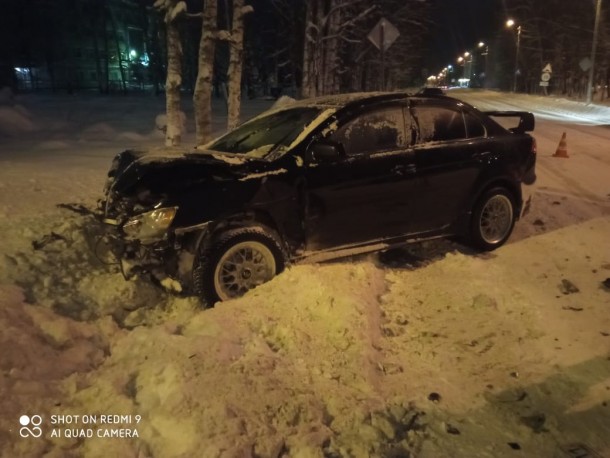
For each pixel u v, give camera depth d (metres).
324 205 5.03
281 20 30.02
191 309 4.65
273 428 3.08
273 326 4.19
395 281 5.29
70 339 4.00
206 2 10.13
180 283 4.62
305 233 5.00
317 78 20.55
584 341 4.24
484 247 6.23
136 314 4.57
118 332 4.29
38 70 53.22
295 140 5.08
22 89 44.47
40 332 3.98
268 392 3.32
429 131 5.74
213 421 3.01
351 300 4.42
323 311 4.31
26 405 3.16
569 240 6.70
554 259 6.05
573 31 52.59
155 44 45.50
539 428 3.26
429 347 4.17
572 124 25.33
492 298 4.88
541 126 23.59
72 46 50.75
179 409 3.09
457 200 5.88
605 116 32.25
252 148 5.45
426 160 5.57
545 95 59.44
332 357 3.83
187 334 4.10
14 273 4.76
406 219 5.56
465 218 6.00
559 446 3.11
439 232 5.84
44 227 5.82
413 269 5.64
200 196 4.54
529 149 6.42
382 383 3.67
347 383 3.60
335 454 2.99
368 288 4.84
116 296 4.81
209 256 4.53
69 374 3.63
